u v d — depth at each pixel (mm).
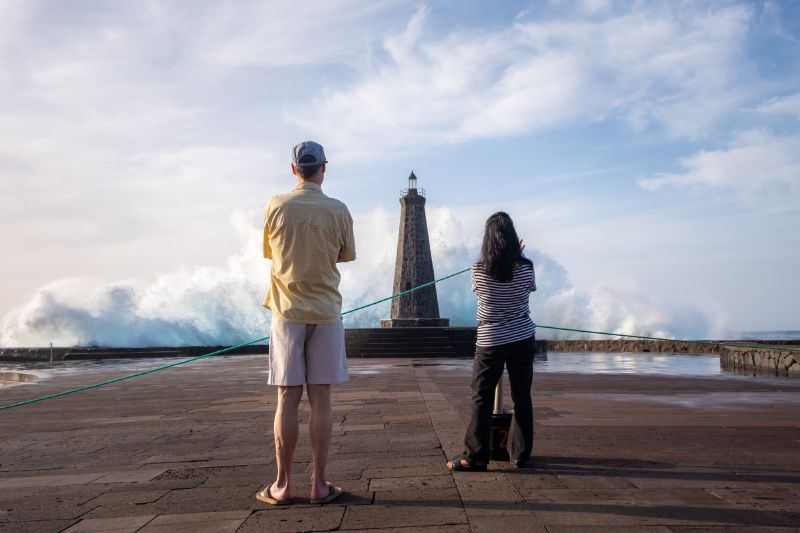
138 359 31750
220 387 11812
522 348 4168
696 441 5227
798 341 23406
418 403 8188
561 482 3826
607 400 8383
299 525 3062
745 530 2895
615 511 3191
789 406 7656
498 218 4246
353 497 3557
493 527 2957
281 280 3525
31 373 19328
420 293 43031
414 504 3379
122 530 3096
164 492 3850
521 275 4164
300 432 6023
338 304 3617
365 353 26406
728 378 12570
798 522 3006
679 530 2895
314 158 3652
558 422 6348
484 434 4160
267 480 4105
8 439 6137
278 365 3480
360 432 5867
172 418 7445
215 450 5277
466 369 16047
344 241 3668
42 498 3779
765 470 4133
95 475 4414
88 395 10695
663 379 12273
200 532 3012
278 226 3516
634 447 4965
